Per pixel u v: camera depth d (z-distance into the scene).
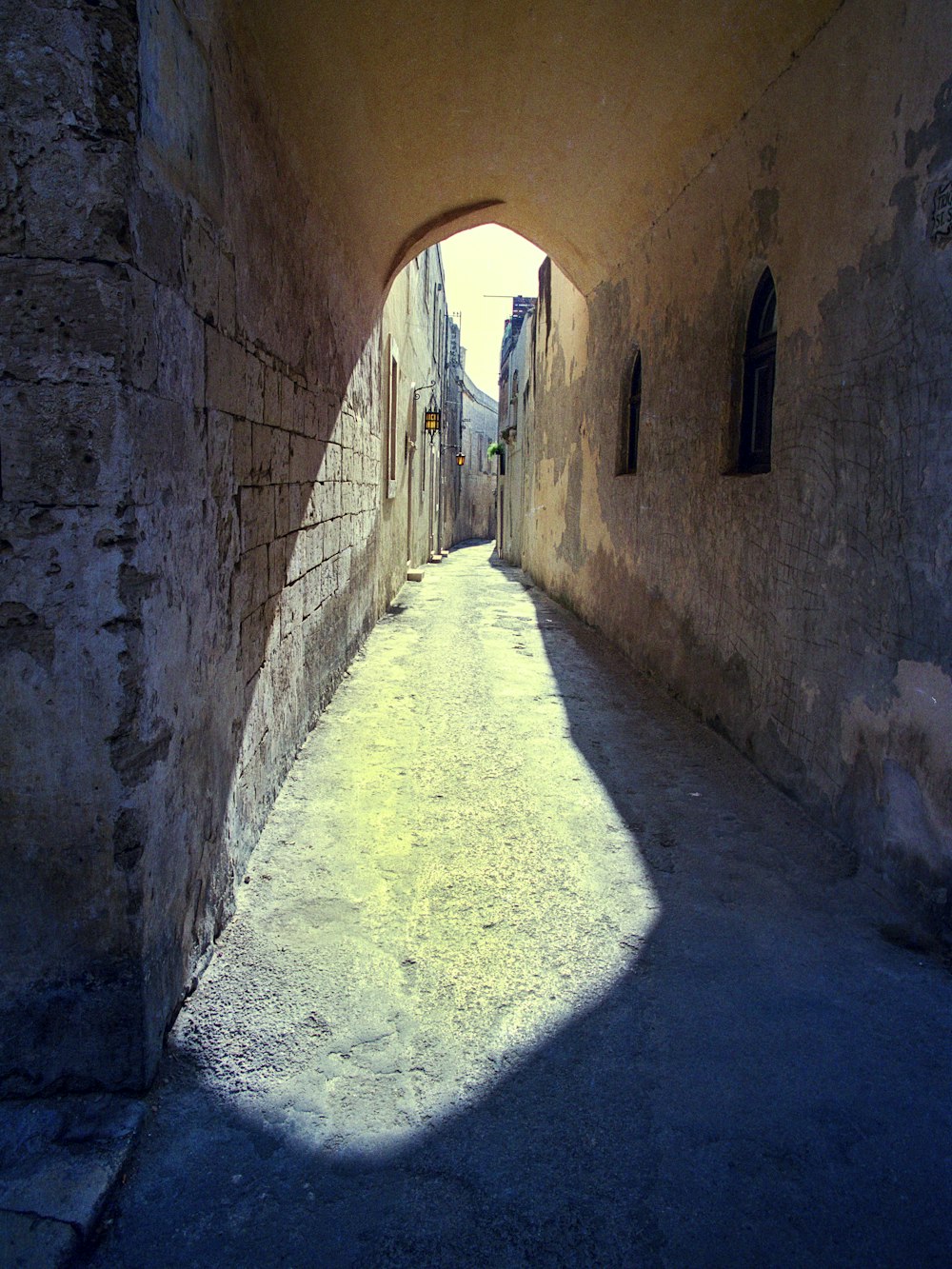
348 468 6.80
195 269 2.52
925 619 3.12
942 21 3.03
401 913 3.22
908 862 3.23
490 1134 2.16
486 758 5.04
